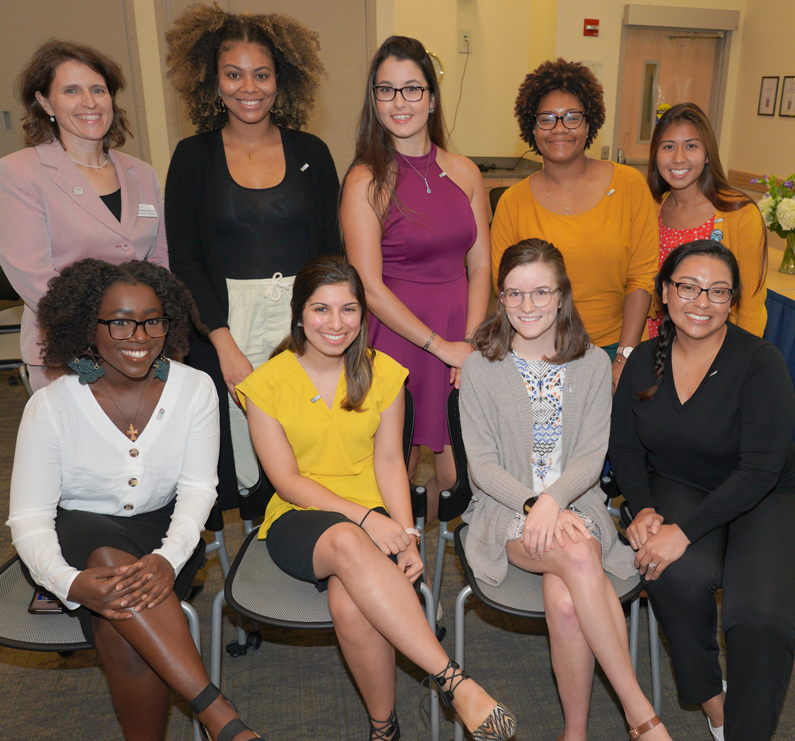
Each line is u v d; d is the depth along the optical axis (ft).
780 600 5.14
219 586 7.99
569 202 7.47
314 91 7.43
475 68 20.43
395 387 6.00
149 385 5.53
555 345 6.15
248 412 5.93
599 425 6.16
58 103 6.33
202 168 6.81
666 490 6.22
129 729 5.10
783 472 6.01
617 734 6.00
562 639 5.23
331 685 6.62
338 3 15.40
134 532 5.53
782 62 18.15
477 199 7.29
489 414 6.16
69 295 5.03
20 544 5.04
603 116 7.32
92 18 14.37
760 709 5.06
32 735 6.05
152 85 14.96
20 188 6.39
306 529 5.45
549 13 19.01
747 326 7.73
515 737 5.98
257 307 7.05
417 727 6.11
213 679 5.68
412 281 6.97
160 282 5.28
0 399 13.60
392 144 6.75
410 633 4.96
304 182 7.11
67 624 5.17
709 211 7.67
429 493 7.85
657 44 19.53
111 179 6.86
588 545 5.28
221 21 6.56
